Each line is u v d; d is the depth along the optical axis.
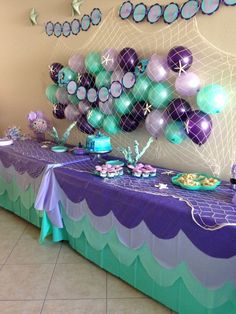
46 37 3.03
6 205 2.95
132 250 1.75
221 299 1.38
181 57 1.81
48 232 2.37
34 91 3.35
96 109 2.43
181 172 2.08
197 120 1.77
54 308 1.71
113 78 2.21
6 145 2.96
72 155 2.54
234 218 1.36
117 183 1.86
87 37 2.61
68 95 2.64
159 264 1.61
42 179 2.23
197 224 1.38
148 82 2.01
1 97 3.86
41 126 2.97
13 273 2.02
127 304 1.73
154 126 1.97
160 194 1.65
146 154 2.34
